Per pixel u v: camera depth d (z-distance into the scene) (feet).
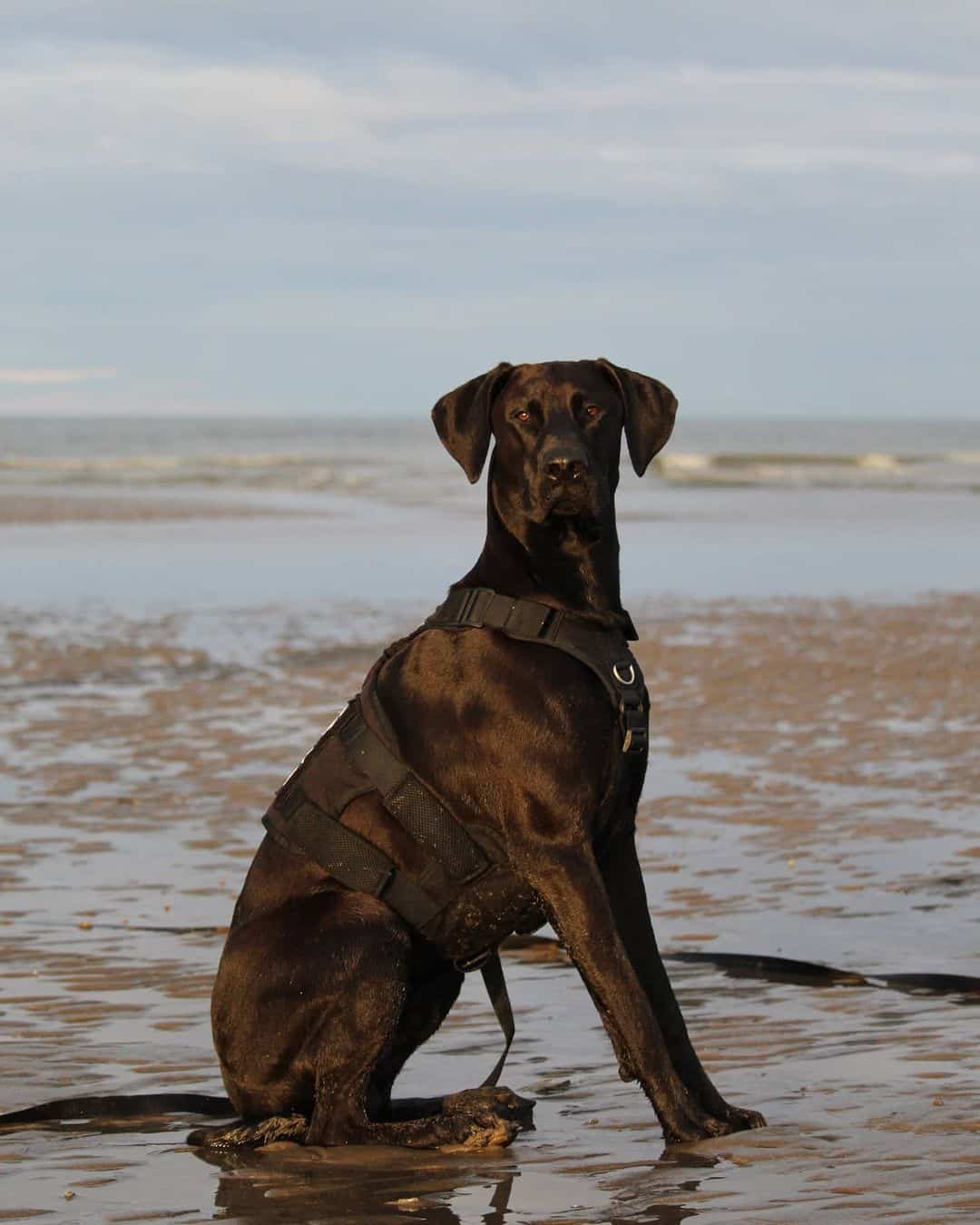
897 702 49.14
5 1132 18.07
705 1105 17.94
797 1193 15.34
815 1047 20.29
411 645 18.81
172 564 95.96
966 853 30.68
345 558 99.55
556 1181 16.14
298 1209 15.48
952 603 76.33
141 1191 16.03
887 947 24.70
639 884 18.65
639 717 18.10
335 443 362.94
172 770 39.55
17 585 84.58
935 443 393.91
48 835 32.76
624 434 19.19
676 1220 14.79
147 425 603.67
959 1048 20.01
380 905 18.07
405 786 18.07
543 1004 22.72
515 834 17.76
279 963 17.80
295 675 55.52
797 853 30.94
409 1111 18.47
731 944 25.04
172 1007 22.24
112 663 58.13
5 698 50.80
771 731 44.55
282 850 18.61
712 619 70.69
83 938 25.50
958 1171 15.67
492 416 19.08
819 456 238.68
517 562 18.47
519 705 17.72
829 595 80.59
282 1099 17.99
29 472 205.05
